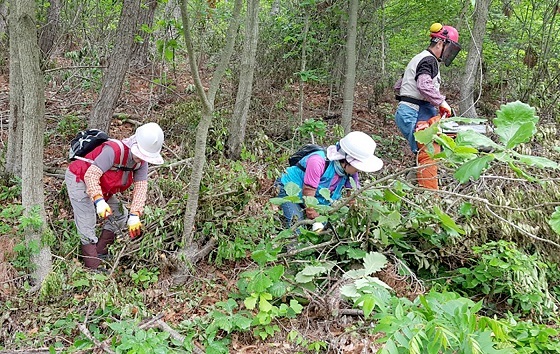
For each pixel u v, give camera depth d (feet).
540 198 13.44
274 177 16.25
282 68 23.39
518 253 12.11
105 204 12.03
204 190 14.10
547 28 23.24
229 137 19.20
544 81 21.65
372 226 12.98
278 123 21.39
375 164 12.31
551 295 12.85
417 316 8.00
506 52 23.56
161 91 24.11
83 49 24.26
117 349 9.87
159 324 11.27
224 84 24.59
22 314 11.73
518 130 8.45
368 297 9.04
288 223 13.60
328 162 12.75
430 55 15.80
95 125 18.84
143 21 26.58
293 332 10.85
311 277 11.68
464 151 9.05
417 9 25.26
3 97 23.17
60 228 14.58
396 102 25.67
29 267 12.28
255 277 11.12
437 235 13.07
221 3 28.86
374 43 26.73
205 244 14.05
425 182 14.57
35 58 11.42
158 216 14.19
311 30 23.04
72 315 11.49
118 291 12.15
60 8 23.59
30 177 11.92
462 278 12.90
